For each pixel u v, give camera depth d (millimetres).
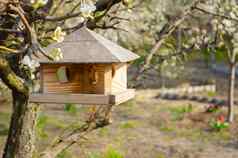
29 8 3832
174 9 12109
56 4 5266
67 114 18641
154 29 11016
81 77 4699
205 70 34094
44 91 4629
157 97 24125
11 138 5785
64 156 11273
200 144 14383
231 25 9484
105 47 4492
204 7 9648
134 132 15805
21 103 5625
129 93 5230
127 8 6672
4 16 4441
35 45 3207
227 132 15883
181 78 29406
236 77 31500
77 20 8898
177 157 12984
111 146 12742
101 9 5551
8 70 4273
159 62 7047
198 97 23141
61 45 4531
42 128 14438
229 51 16547
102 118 5953
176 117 18234
